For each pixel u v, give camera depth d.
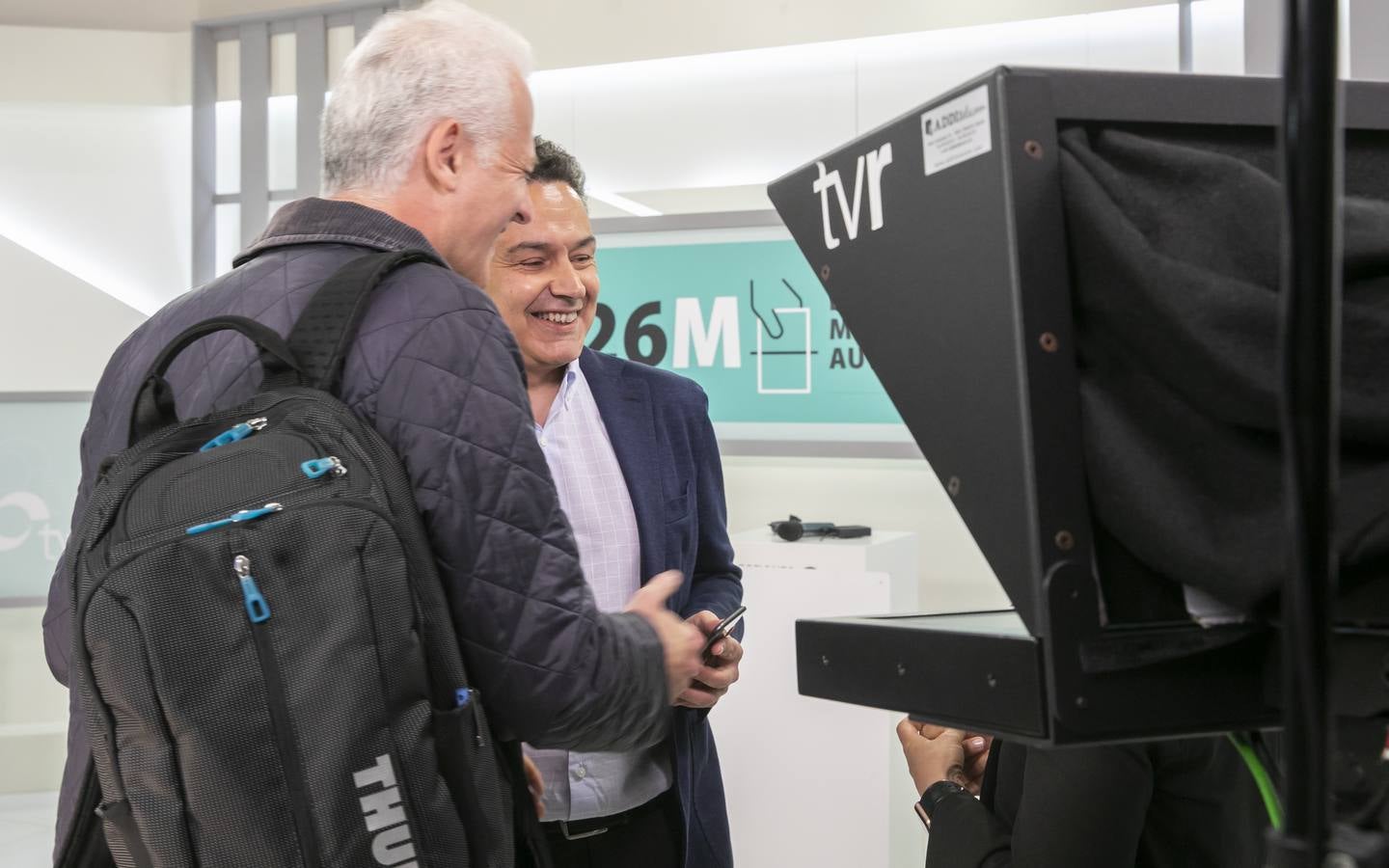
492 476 1.04
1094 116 0.61
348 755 0.93
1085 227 0.59
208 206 5.53
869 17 4.31
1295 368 0.41
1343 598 0.60
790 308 4.00
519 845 1.31
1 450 4.63
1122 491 0.59
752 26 4.48
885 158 0.69
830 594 3.09
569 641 1.06
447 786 0.98
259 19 5.43
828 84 4.46
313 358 1.05
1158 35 4.00
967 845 1.04
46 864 3.95
